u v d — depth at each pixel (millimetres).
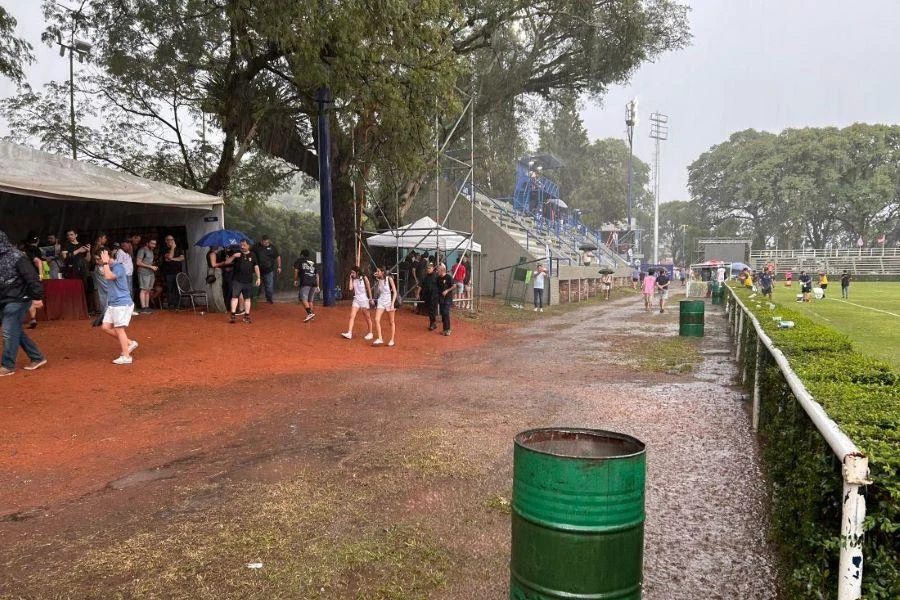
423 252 23562
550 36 25188
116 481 4953
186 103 21516
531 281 27219
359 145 20453
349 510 4395
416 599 3285
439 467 5301
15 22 13234
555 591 2561
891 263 68562
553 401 8008
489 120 28391
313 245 38062
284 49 13570
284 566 3576
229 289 15125
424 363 11516
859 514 2115
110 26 18172
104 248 9586
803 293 28250
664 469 5375
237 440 6094
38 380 8211
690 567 3691
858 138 74062
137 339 11328
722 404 7898
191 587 3342
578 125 72938
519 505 2699
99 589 3311
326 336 13859
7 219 17344
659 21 25125
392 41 13906
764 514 4426
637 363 11547
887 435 2578
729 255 60094
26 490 4758
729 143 89562
